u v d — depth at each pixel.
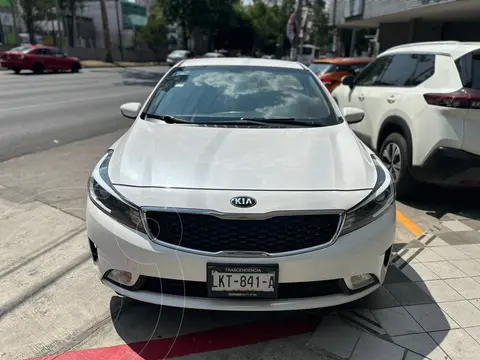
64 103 12.07
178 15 40.53
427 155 4.16
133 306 2.80
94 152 6.67
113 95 14.27
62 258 3.39
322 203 2.30
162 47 47.41
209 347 2.45
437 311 2.79
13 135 7.73
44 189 4.91
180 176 2.46
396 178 4.79
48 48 23.45
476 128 3.87
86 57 38.38
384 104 5.07
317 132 3.10
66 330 2.57
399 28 15.67
